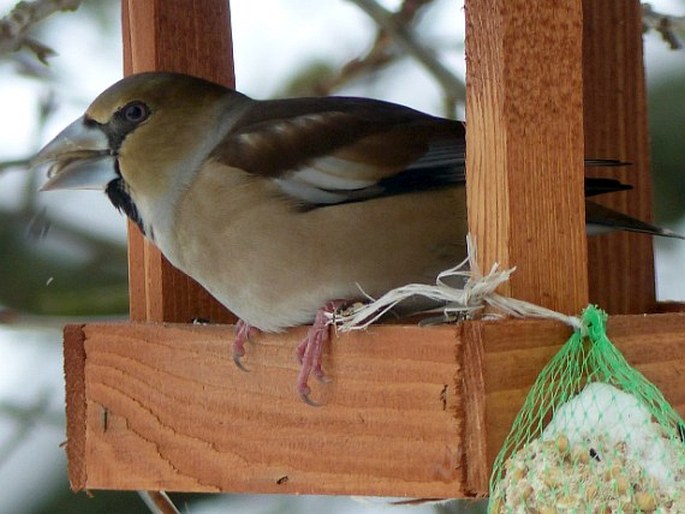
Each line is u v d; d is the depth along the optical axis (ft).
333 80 38.81
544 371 21.68
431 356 21.88
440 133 26.81
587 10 30.73
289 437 24.16
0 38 33.47
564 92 22.66
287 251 25.76
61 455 38.42
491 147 22.34
